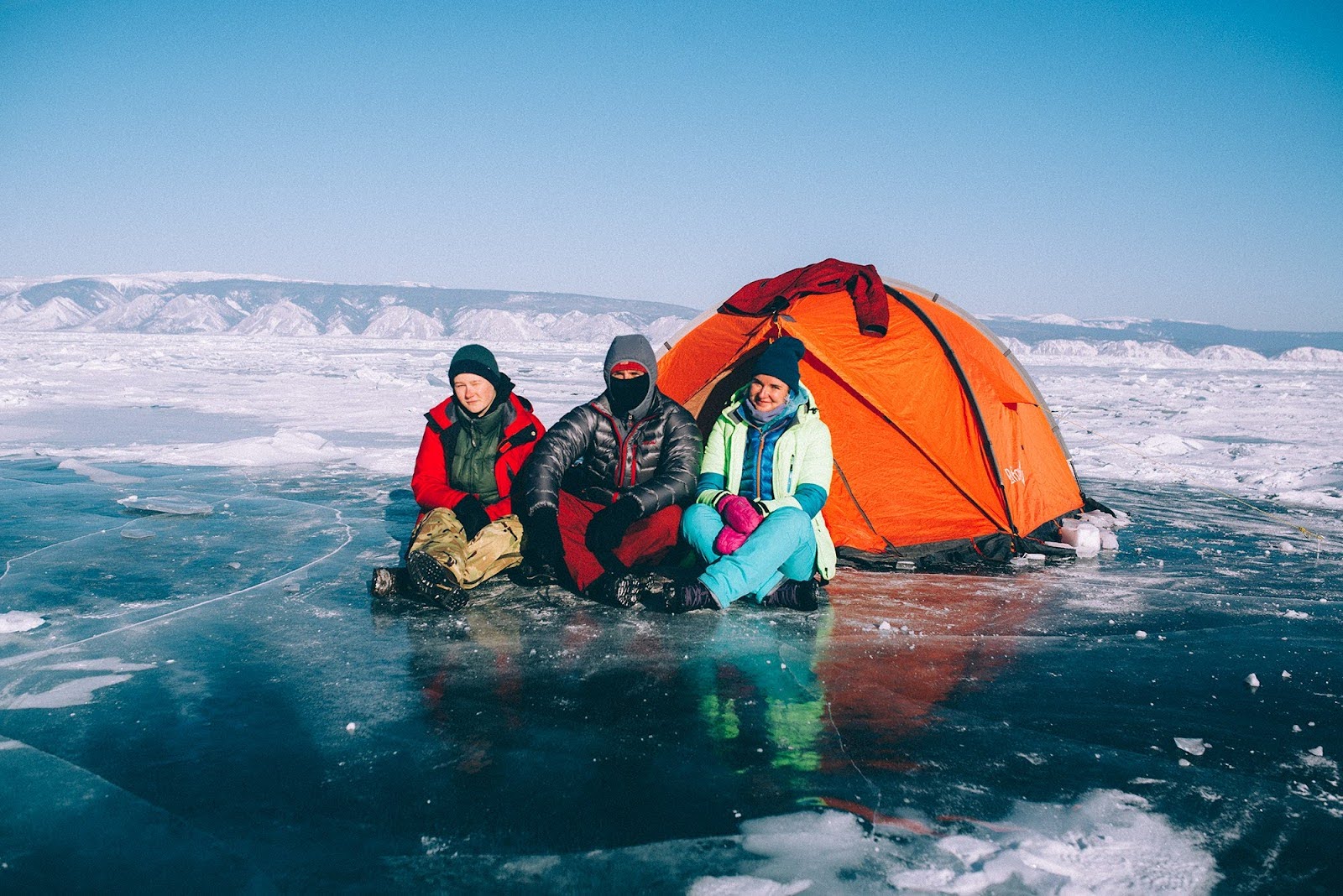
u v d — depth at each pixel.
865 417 4.86
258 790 2.22
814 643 3.43
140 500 5.75
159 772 2.31
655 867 1.92
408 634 3.45
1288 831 2.13
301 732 2.57
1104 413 15.03
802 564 3.87
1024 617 3.85
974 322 5.69
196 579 4.13
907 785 2.31
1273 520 6.14
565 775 2.33
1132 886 1.89
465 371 4.07
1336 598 4.22
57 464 7.32
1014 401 5.19
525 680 3.00
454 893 1.82
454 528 3.95
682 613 3.78
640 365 3.95
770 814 2.15
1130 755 2.53
